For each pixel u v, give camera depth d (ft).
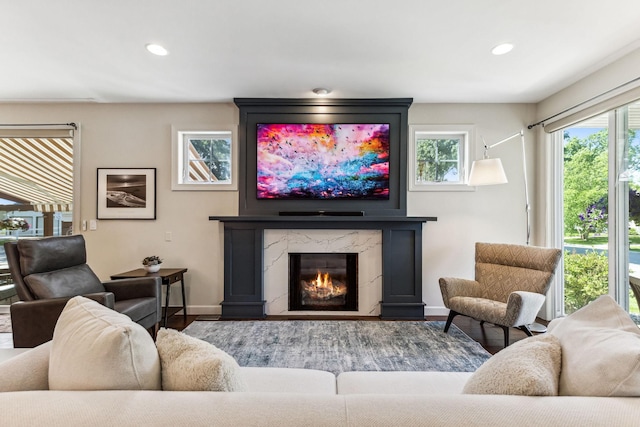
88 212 12.09
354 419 2.11
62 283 8.22
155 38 7.62
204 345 3.26
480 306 8.88
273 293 11.93
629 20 6.92
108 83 10.21
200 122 12.09
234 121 12.10
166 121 12.09
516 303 8.13
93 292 8.80
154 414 2.16
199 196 12.10
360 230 11.91
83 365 2.65
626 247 8.66
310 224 11.68
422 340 9.25
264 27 7.18
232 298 11.66
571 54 8.39
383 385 4.38
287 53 8.36
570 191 10.91
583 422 2.08
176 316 11.71
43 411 2.17
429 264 12.05
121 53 8.31
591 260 10.07
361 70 9.36
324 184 11.87
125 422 2.10
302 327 10.30
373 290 11.89
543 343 3.22
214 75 9.69
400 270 11.72
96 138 12.05
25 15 6.66
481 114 12.09
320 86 10.59
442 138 12.42
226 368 2.87
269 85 10.47
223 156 12.46
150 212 12.04
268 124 11.82
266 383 4.39
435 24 7.07
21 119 11.97
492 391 2.82
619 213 8.80
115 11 6.57
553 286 11.23
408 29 7.27
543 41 7.77
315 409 2.19
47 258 8.20
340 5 6.42
